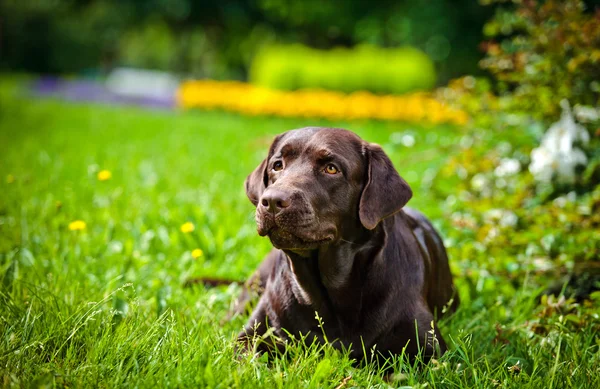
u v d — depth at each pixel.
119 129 14.16
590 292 4.22
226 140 12.29
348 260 3.23
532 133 5.52
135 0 30.25
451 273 4.17
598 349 3.39
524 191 5.03
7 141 11.08
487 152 5.69
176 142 11.94
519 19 5.30
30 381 2.65
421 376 2.99
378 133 12.52
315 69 17.80
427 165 7.95
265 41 31.47
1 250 4.75
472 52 18.55
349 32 23.69
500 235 4.56
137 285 4.16
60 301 3.55
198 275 4.70
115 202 6.03
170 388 2.66
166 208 6.16
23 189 6.46
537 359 3.15
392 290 3.27
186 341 3.11
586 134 4.95
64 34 43.53
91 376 2.73
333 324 3.28
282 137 3.51
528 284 4.33
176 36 35.16
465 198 5.54
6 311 3.38
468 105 5.73
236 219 6.01
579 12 5.00
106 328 3.15
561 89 5.10
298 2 23.77
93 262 4.49
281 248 3.10
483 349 3.43
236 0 28.45
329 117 16.23
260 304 3.51
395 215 3.53
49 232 5.20
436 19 18.53
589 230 4.32
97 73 48.22
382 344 3.24
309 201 3.05
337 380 2.90
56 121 15.23
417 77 17.23
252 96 18.12
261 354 3.36
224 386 2.65
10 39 41.69
